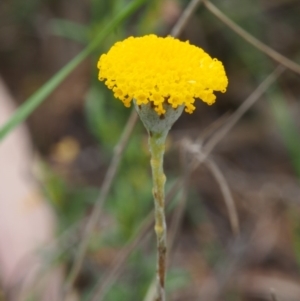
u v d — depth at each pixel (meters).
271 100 0.44
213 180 0.44
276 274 0.38
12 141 0.38
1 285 0.31
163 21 0.35
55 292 0.31
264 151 0.48
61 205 0.34
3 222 0.33
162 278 0.20
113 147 0.31
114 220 0.33
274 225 0.40
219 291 0.33
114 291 0.30
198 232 0.41
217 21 0.47
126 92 0.18
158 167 0.19
